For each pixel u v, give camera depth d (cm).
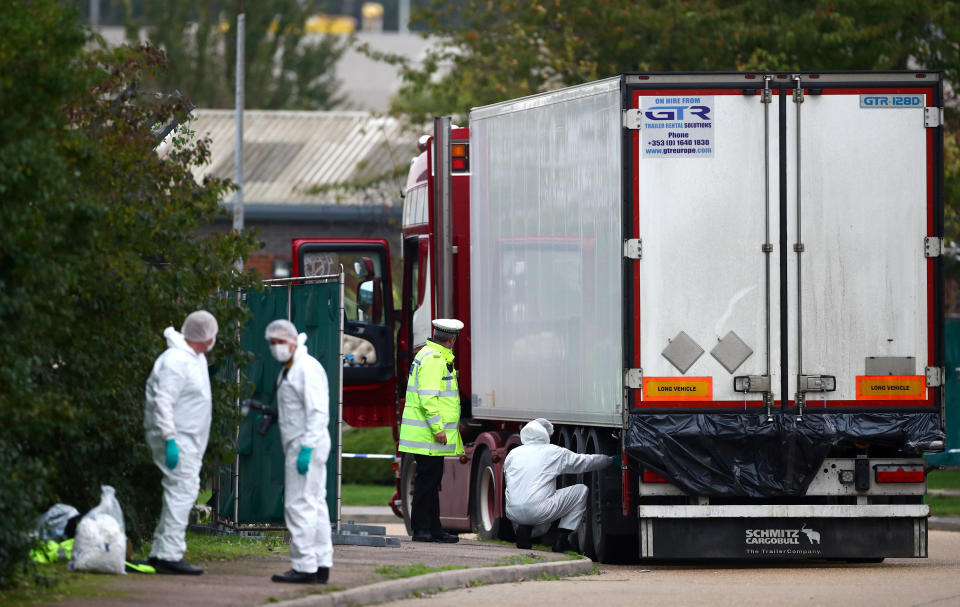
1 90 3888
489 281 6238
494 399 6219
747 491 5197
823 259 5231
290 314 5588
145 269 4728
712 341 5206
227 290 5144
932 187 5281
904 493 5300
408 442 5969
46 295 4106
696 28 10581
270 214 14825
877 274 5259
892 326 5259
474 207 6356
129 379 4816
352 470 10994
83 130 4731
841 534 5278
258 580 4325
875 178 5259
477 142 6334
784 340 5216
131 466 4859
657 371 5191
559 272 5678
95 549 4341
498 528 6303
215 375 5038
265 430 4506
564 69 10838
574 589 4622
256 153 16025
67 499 4850
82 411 4178
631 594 4478
